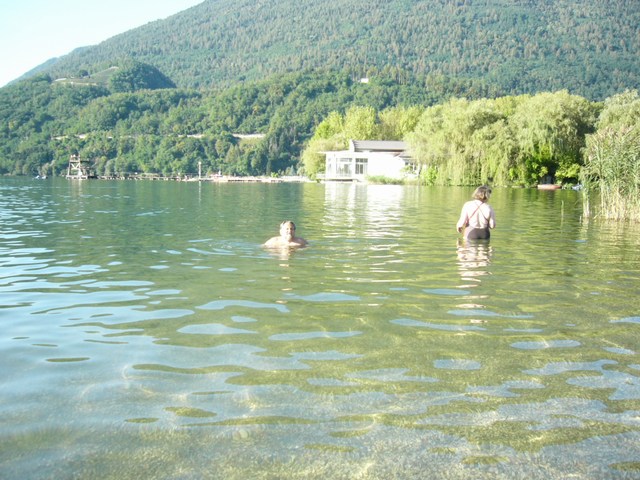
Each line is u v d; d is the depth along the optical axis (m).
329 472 3.22
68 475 3.17
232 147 161.25
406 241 12.90
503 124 54.62
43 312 6.58
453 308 6.78
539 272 9.17
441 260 10.30
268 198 34.28
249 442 3.53
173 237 13.51
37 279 8.48
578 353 5.18
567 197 35.28
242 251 11.24
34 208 23.91
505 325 6.06
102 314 6.49
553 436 3.64
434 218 19.42
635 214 18.77
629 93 52.91
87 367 4.78
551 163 53.44
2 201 29.22
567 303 7.06
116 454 3.39
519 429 3.73
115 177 136.12
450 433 3.67
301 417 3.86
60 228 15.57
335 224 17.14
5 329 5.91
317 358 4.98
